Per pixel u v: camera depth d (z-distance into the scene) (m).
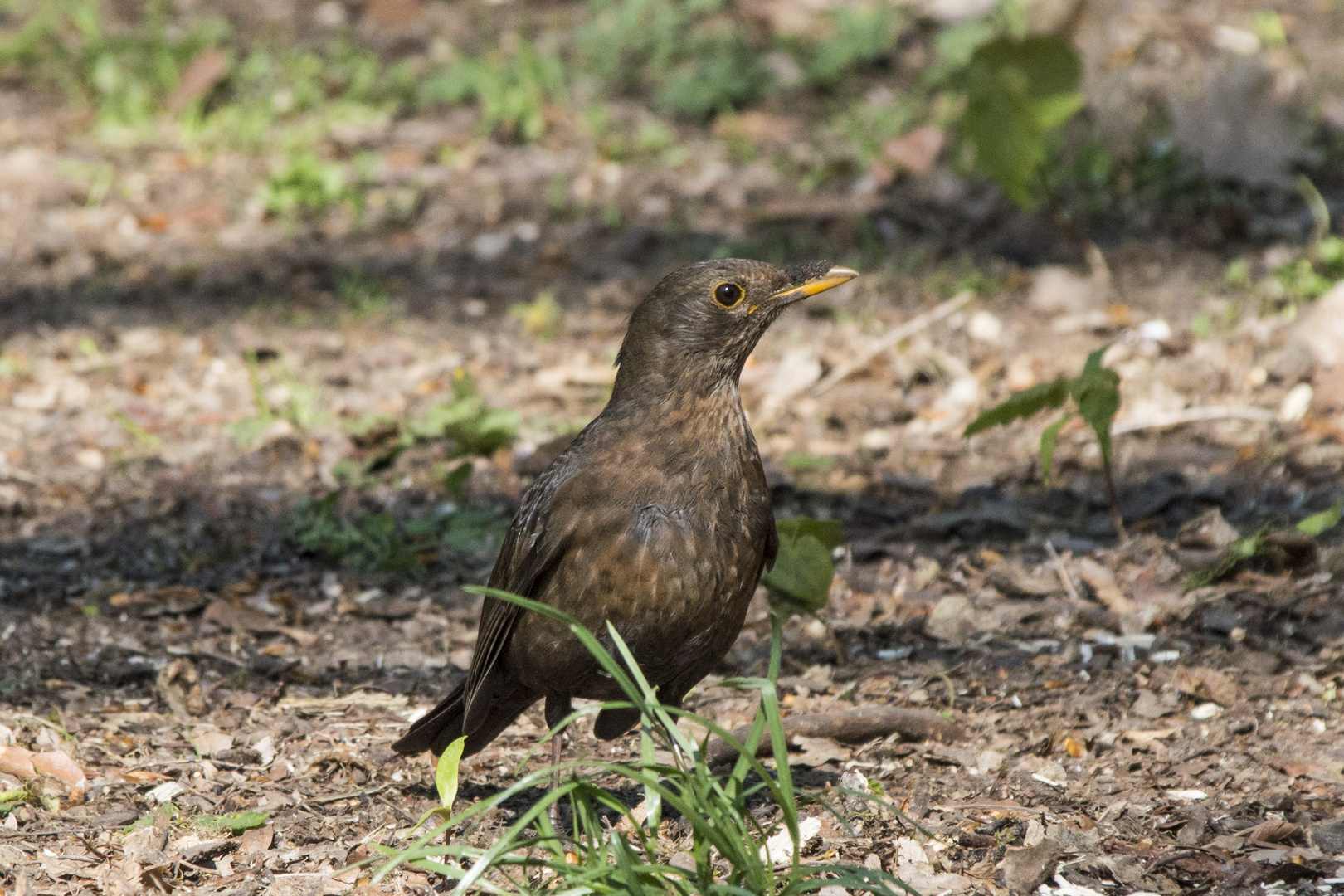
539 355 14.23
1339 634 8.88
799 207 16.91
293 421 12.93
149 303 15.84
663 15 22.14
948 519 10.72
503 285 15.87
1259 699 8.23
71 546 10.98
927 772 7.61
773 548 6.96
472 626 9.85
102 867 6.70
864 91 20.02
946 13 21.52
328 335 14.81
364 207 18.08
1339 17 20.64
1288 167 16.72
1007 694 8.48
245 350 14.50
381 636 9.70
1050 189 15.29
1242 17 20.64
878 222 16.59
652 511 6.49
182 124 20.36
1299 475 10.92
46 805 7.26
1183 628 9.12
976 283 14.82
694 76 20.28
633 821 5.68
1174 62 19.14
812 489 11.52
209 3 24.31
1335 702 8.16
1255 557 9.73
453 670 9.22
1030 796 7.29
